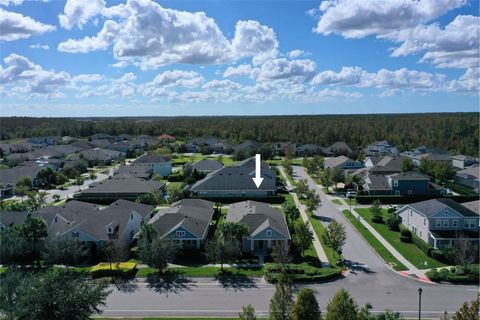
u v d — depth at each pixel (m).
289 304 29.77
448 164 106.75
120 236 53.72
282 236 53.12
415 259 51.22
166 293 42.53
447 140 166.75
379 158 117.56
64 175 108.88
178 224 53.84
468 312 25.81
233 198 83.19
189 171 107.44
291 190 94.12
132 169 105.19
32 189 94.69
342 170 102.19
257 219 56.50
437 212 55.84
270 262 50.22
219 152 170.12
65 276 32.22
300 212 74.69
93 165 134.12
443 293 41.66
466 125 190.12
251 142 160.12
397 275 46.34
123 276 46.59
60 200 85.94
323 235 52.53
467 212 56.41
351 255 53.00
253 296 41.50
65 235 51.69
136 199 77.31
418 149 144.38
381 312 37.53
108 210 59.94
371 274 46.69
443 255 50.34
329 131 179.88
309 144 165.62
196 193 85.62
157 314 37.97
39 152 140.88
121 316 37.62
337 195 89.56
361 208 77.81
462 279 44.03
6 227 57.16
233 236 51.06
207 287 43.88
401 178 84.50
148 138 198.12
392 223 63.91
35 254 53.62
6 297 31.06
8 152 152.88
